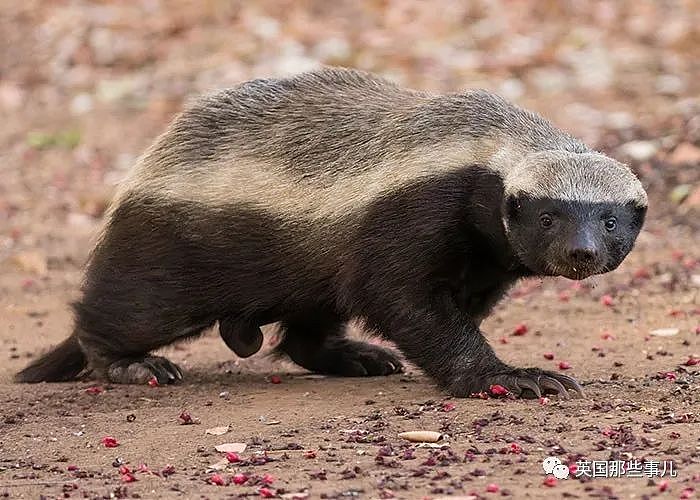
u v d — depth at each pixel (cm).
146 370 1249
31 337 1498
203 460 959
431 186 1102
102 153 2414
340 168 1144
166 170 1212
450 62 2673
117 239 1235
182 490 879
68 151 2439
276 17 2930
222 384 1250
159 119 2548
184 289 1213
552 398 1084
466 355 1118
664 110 2336
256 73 2634
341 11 2950
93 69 2788
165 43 2841
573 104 2434
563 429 979
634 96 2455
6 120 2600
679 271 1661
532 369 1109
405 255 1109
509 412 1039
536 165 1069
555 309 1537
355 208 1127
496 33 2812
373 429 1012
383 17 2906
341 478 885
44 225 2069
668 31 2766
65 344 1295
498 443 952
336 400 1138
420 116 1132
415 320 1119
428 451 942
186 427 1061
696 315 1463
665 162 2039
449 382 1120
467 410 1055
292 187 1159
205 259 1200
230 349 1339
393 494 838
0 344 1467
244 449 976
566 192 1048
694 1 2900
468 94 1145
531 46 2742
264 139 1186
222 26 2895
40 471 952
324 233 1144
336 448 963
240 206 1175
